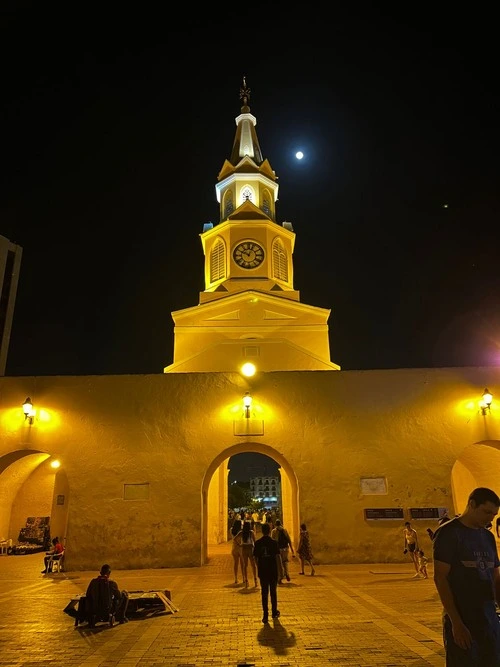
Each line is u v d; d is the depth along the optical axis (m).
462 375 18.12
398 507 16.88
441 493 17.02
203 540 17.41
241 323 29.98
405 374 18.23
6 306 33.69
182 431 17.61
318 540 16.59
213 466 18.34
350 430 17.64
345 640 7.75
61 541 18.94
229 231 34.34
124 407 17.84
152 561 16.41
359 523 16.73
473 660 3.85
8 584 14.24
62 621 9.52
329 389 18.11
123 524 16.72
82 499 16.92
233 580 13.86
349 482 17.12
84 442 17.48
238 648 7.45
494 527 18.22
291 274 35.25
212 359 28.50
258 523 31.70
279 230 35.06
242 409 17.81
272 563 9.29
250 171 38.44
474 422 17.66
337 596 11.31
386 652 7.11
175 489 17.03
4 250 33.41
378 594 11.46
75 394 17.95
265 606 9.05
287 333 29.98
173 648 7.54
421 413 17.78
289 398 17.98
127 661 6.96
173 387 18.08
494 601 4.11
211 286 34.47
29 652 7.48
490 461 19.25
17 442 17.47
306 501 16.92
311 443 17.52
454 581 4.07
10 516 24.70
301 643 7.63
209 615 9.70
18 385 17.98
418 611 9.66
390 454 17.39
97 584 9.20
